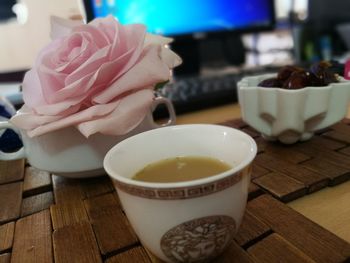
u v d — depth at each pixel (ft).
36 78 0.46
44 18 1.88
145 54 0.46
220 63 1.58
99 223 0.42
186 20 1.18
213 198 0.29
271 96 0.55
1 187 0.55
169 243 0.31
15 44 2.00
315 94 0.53
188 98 0.93
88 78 0.42
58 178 0.57
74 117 0.43
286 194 0.44
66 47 0.46
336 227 0.39
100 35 0.46
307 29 1.47
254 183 0.48
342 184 0.48
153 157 0.41
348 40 1.55
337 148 0.57
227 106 0.97
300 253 0.33
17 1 1.94
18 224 0.44
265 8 1.30
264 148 0.60
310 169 0.50
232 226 0.32
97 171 0.51
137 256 0.36
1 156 0.53
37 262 0.36
